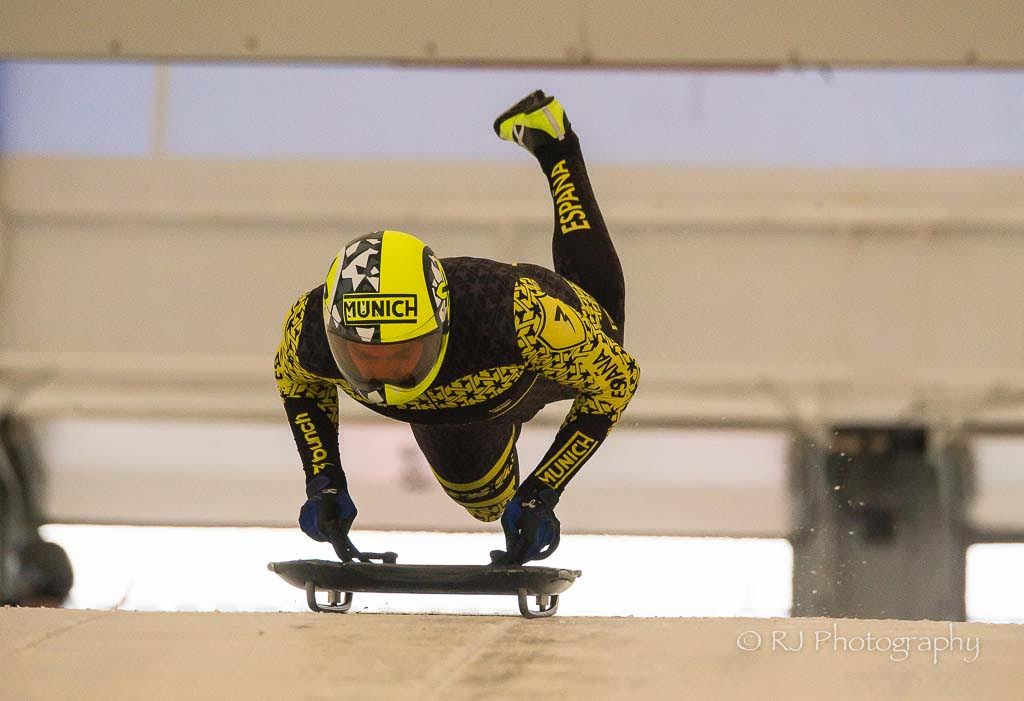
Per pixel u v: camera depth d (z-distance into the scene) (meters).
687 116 31.41
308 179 31.84
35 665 8.55
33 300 32.12
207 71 31.84
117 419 31.78
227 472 32.06
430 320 11.49
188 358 32.06
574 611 31.03
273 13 25.62
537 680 8.16
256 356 32.09
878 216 31.16
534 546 12.30
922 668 8.73
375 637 9.60
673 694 7.84
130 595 31.62
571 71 31.55
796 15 25.31
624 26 25.38
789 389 31.17
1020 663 8.92
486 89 31.69
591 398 12.77
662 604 31.08
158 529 32.09
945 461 30.83
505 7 25.47
